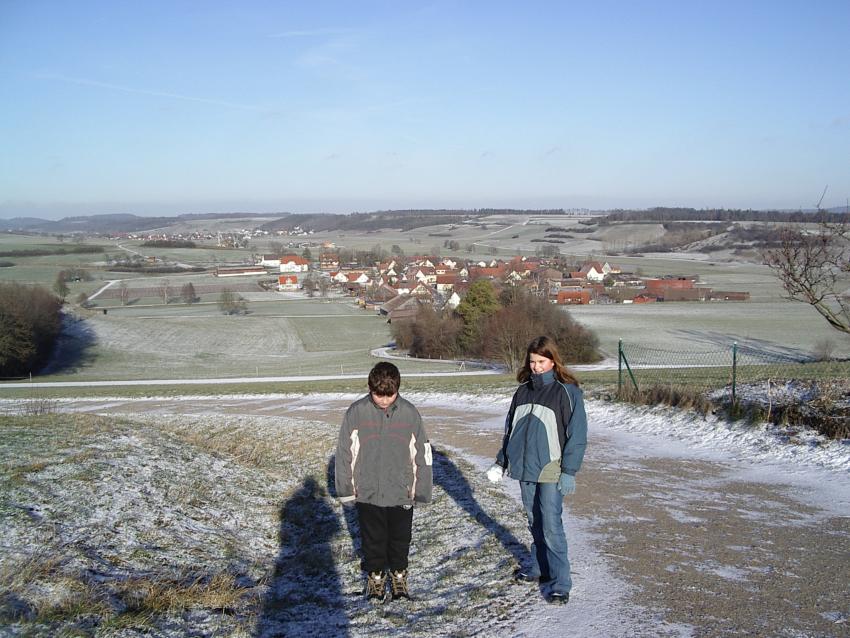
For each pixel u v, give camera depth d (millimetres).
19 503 6766
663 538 6398
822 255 17188
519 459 5043
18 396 26859
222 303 92750
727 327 60844
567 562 4988
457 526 7172
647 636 4340
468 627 4621
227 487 9023
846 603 4777
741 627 4434
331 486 9680
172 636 4523
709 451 10352
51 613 4562
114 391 27984
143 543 6496
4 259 148000
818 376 13531
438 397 19266
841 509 7156
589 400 15016
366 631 4660
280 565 6512
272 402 21359
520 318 44406
